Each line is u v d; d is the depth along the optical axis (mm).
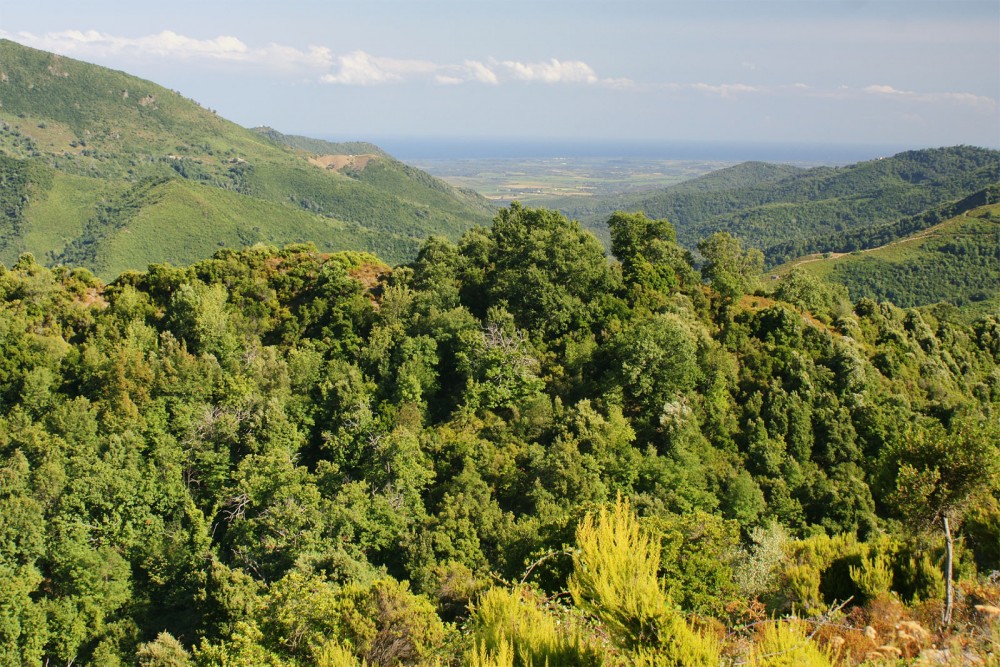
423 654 19031
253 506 37375
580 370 47625
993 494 15797
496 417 45250
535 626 9250
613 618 8508
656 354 44125
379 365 49156
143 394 43031
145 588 35000
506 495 38031
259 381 47469
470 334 49062
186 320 51938
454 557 31531
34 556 34062
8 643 30094
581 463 37781
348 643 19047
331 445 41906
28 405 43938
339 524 34375
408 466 38938
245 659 20688
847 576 16781
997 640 9750
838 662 10805
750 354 49062
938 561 15656
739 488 37781
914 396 51062
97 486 36062
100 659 30906
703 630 12102
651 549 9414
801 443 42969
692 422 42344
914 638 10805
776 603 17094
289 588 23672
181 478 39531
